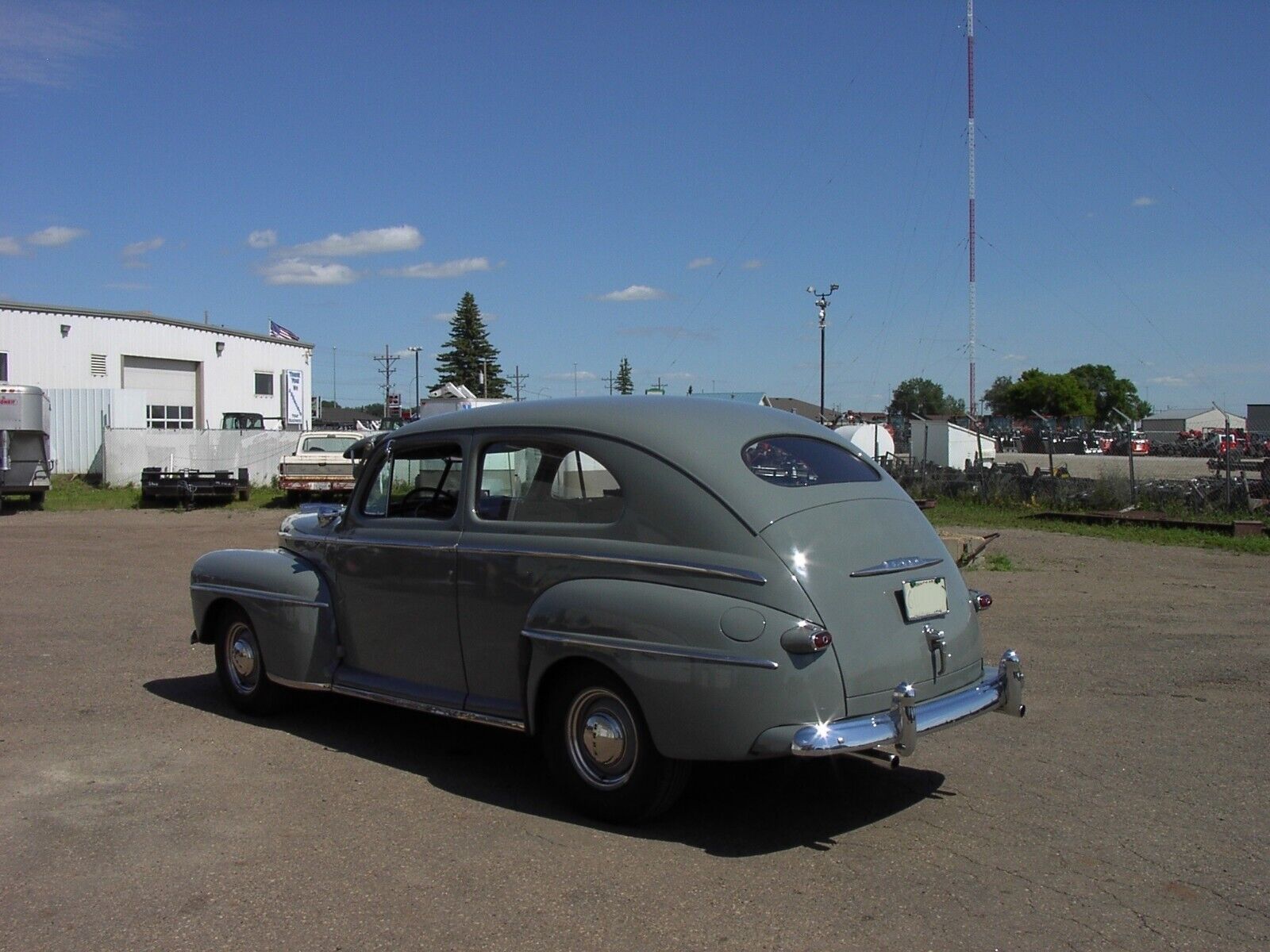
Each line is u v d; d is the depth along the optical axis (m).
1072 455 50.88
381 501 5.90
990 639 8.85
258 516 22.88
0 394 23.78
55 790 5.25
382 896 4.04
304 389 46.94
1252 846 4.54
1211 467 25.88
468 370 80.31
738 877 4.21
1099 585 12.02
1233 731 6.24
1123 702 6.87
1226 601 10.87
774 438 4.95
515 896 4.04
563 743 4.85
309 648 6.06
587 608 4.63
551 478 5.07
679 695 4.34
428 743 6.10
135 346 38.47
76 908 3.96
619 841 4.58
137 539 17.78
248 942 3.68
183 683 7.50
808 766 5.61
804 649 4.20
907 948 3.62
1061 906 3.95
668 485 4.64
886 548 4.69
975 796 5.16
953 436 34.03
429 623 5.46
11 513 23.55
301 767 5.64
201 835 4.66
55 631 9.44
